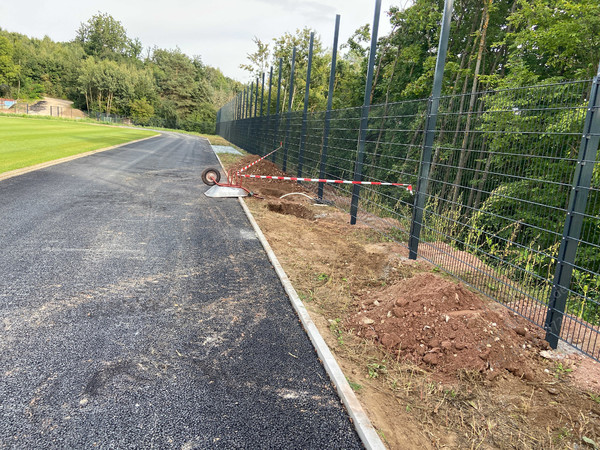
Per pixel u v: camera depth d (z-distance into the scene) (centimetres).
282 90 4353
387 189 885
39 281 423
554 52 1544
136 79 8112
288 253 595
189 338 336
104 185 1027
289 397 270
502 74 1991
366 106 808
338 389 278
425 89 2300
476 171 498
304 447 225
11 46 7725
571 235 340
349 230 783
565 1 1358
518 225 472
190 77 8925
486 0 1698
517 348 336
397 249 659
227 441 224
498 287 487
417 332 346
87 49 10481
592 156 323
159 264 505
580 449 236
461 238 577
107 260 502
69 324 342
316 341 337
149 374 282
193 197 980
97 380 271
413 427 248
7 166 1155
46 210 724
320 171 1107
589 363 332
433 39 2405
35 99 7788
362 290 475
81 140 2366
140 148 2334
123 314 368
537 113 427
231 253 573
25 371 274
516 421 260
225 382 280
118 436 222
